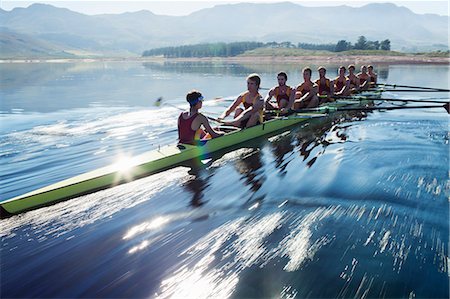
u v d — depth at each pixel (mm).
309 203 5852
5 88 24172
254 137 10016
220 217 5398
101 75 39125
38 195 5738
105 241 4738
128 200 6031
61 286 3834
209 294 3725
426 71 39156
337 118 13125
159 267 4172
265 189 6465
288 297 3670
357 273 4035
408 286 3822
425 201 5887
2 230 5039
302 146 9336
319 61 75438
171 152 7770
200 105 7977
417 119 12727
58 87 25047
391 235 4832
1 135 10570
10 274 4035
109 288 3801
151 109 15078
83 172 7570
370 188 6453
